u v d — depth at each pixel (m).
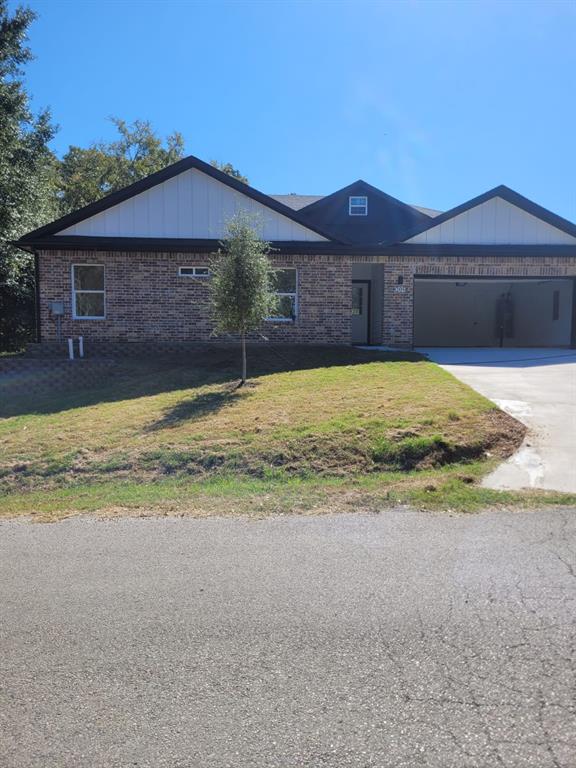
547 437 8.66
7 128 21.14
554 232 18.61
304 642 3.72
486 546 5.18
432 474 7.50
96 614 4.16
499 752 2.75
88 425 10.19
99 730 2.98
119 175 38.91
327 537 5.54
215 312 12.36
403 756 2.75
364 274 20.45
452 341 26.66
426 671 3.38
